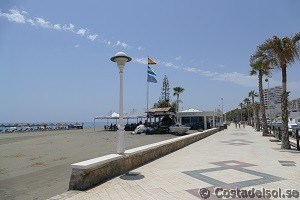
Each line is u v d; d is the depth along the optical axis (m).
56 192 8.01
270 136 28.64
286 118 16.41
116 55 9.69
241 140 23.34
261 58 18.67
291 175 8.67
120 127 9.66
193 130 49.00
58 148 21.20
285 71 16.55
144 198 6.34
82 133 46.03
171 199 6.25
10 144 26.03
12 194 7.84
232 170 9.50
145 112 42.50
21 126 66.62
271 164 10.71
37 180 9.69
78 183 7.09
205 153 14.32
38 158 15.53
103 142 26.52
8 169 12.07
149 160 11.64
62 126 71.56
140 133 38.78
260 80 30.77
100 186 7.43
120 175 8.78
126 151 10.13
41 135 42.22
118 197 6.42
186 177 8.44
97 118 55.31
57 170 11.65
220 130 44.31
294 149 16.03
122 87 9.80
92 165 7.41
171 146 15.09
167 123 41.81
